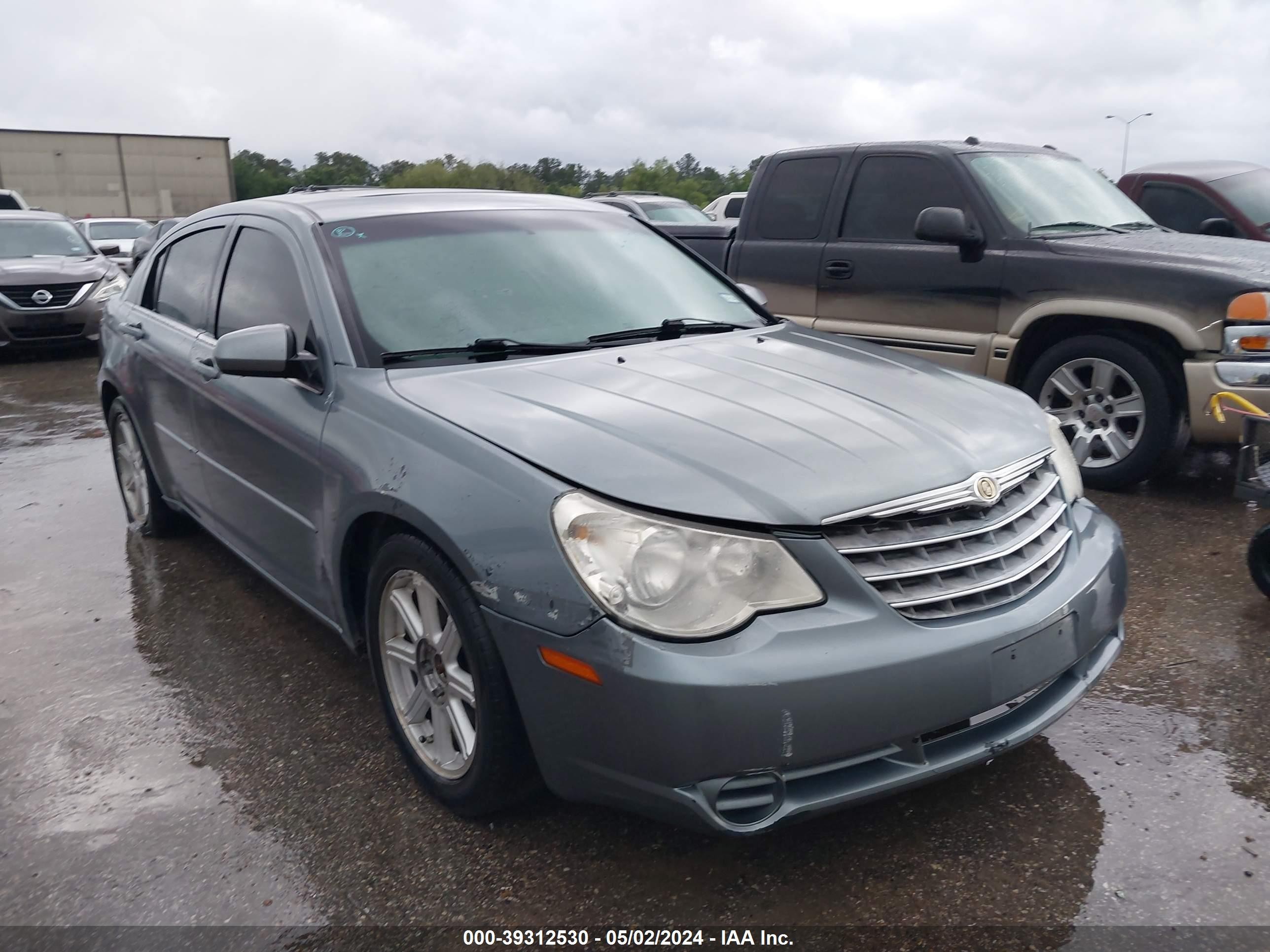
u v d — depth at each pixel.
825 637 2.22
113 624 4.14
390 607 2.87
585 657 2.24
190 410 4.03
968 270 5.91
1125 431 5.52
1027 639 2.45
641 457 2.42
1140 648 3.66
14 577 4.70
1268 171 8.41
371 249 3.47
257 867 2.61
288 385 3.31
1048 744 3.06
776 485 2.34
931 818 2.71
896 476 2.44
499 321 3.35
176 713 3.41
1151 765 2.93
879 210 6.40
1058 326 5.71
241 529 3.84
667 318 3.67
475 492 2.49
